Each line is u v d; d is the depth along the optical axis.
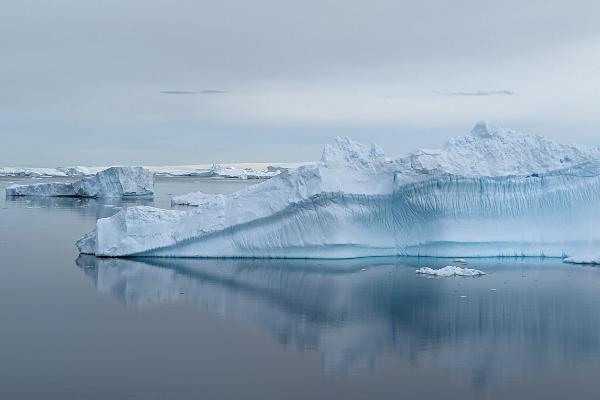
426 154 43.00
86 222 69.44
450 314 29.31
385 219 44.00
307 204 42.09
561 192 43.16
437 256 44.03
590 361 23.14
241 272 38.59
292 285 35.19
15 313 28.81
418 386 20.72
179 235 42.94
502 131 44.50
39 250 47.59
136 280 36.12
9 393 19.84
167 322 27.64
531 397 19.95
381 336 25.91
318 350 24.14
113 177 111.81
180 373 21.59
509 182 43.09
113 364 22.38
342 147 44.75
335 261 42.66
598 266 41.44
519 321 28.16
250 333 26.16
